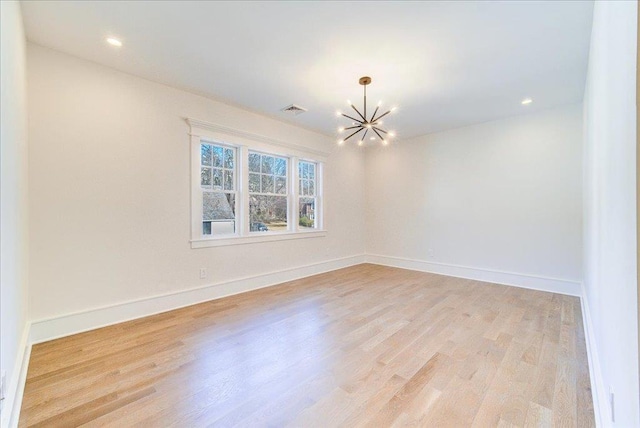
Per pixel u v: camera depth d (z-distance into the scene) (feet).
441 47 8.58
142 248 10.50
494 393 6.14
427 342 8.45
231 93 11.80
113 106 9.86
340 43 8.41
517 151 14.53
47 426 5.20
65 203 8.91
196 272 11.99
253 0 6.71
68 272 8.95
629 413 3.21
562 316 10.45
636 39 2.71
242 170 13.70
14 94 6.01
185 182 11.66
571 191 13.14
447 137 16.96
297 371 6.97
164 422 5.31
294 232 16.01
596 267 7.32
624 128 3.59
